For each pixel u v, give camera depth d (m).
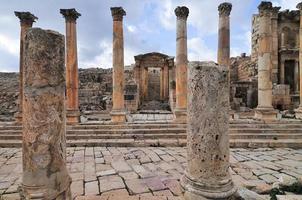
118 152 10.35
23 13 14.86
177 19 15.13
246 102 25.38
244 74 32.62
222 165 4.82
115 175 7.31
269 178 7.00
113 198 5.45
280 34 29.03
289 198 5.30
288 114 18.72
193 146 4.96
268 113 14.65
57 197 4.43
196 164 4.88
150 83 35.25
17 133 12.93
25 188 4.34
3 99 26.50
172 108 22.83
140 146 11.59
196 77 5.05
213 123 4.86
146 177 7.11
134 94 23.34
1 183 6.73
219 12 15.44
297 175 7.28
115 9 14.80
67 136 12.40
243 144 11.50
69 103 14.41
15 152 10.51
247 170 7.77
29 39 4.43
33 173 4.30
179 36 14.95
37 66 4.39
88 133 12.97
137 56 30.08
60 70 4.68
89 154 9.99
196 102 5.01
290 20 28.95
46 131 4.38
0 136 12.41
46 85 4.43
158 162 8.78
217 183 4.71
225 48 15.18
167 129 13.12
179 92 14.63
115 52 14.84
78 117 14.49
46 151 4.36
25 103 4.44
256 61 29.94
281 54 28.19
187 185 4.91
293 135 12.37
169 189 6.18
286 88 23.34
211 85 4.93
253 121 14.19
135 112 22.45
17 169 8.05
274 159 9.17
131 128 13.52
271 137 12.35
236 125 13.53
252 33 31.45
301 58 16.20
